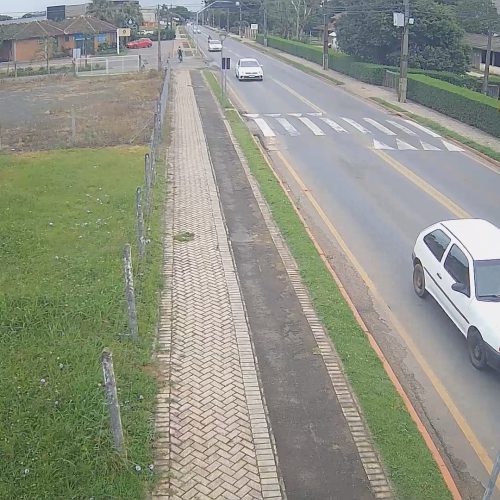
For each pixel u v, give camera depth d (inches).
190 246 546.0
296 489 286.0
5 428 305.0
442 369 392.8
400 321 447.8
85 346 373.4
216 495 280.2
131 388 339.9
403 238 591.2
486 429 343.0
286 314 438.0
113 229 565.3
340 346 399.9
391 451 310.0
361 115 1235.2
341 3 2402.8
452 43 1775.3
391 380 370.0
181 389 350.6
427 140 1021.2
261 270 506.3
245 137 978.1
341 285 489.4
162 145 917.2
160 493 280.1
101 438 297.4
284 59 2370.8
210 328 414.9
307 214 653.3
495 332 372.2
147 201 619.5
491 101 1100.5
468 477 311.0
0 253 507.2
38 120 1172.5
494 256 419.5
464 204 688.4
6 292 436.8
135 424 313.9
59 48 2659.9
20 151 903.1
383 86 1652.3
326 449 310.0
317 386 358.9
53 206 629.3
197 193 695.1
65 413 315.0
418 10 1717.5
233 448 308.5
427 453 311.3
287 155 901.8
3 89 1679.4
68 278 464.1
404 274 519.5
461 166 860.0
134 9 3759.8
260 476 292.2
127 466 285.1
